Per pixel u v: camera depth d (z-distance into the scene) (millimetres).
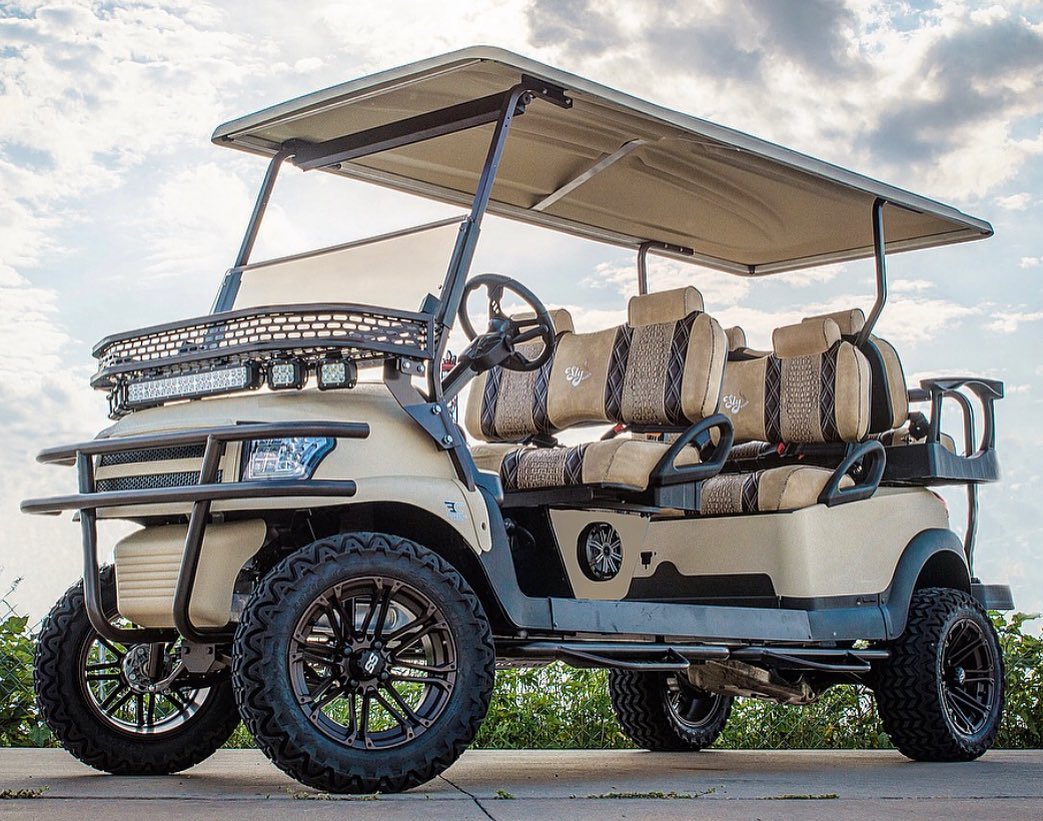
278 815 2967
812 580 4977
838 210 5297
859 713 6328
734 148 4508
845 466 5109
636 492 4445
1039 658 6430
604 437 5500
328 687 3475
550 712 6000
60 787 3658
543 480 4484
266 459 3553
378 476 3607
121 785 3732
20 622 5520
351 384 3562
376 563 3508
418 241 4070
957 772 4551
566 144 4645
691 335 4871
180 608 3525
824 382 5352
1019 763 5051
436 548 3943
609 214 5410
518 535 4516
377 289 4035
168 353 3775
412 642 3564
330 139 4504
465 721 3541
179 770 4168
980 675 5328
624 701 5590
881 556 5219
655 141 4625
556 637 4098
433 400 3754
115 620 4207
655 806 3275
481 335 4094
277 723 3342
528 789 3707
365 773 3416
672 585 5219
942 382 5402
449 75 3979
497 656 4043
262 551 3865
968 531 5645
